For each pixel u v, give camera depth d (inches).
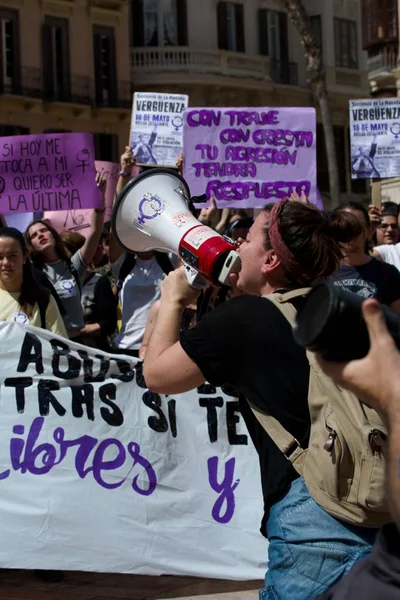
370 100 361.1
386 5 1115.9
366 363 61.8
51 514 183.0
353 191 1419.8
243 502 185.3
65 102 1202.6
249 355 104.7
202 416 186.4
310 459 101.4
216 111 311.4
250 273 114.0
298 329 63.2
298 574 103.3
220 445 185.8
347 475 99.0
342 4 1385.3
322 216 112.2
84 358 185.8
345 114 1405.0
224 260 117.1
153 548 183.8
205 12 1288.1
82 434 184.7
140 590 186.5
